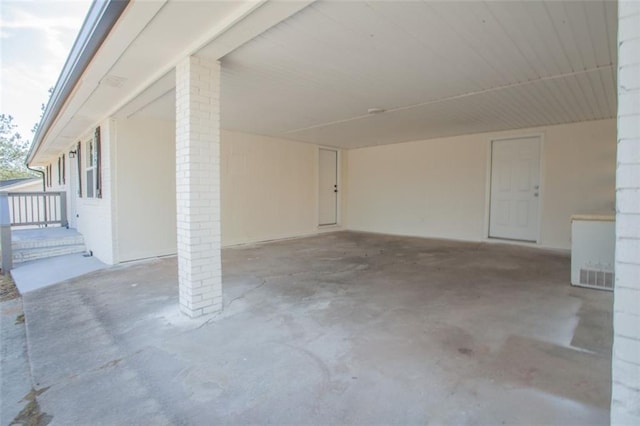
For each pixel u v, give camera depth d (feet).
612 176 18.21
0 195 17.10
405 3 7.35
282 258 18.17
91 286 13.28
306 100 14.92
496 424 5.16
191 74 9.47
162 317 9.84
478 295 11.49
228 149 21.97
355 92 13.80
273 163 24.81
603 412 5.37
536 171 20.84
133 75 11.41
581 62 10.72
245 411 5.58
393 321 9.28
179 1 7.00
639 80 3.26
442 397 5.84
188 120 9.53
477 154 23.11
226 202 21.97
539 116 17.78
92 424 5.38
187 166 9.61
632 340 3.37
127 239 17.54
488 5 7.46
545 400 5.70
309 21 8.10
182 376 6.69
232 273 14.88
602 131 18.42
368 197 29.68
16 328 9.80
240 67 11.02
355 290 12.25
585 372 6.57
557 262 16.55
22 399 6.10
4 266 16.80
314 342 8.05
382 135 23.82
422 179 25.99
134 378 6.66
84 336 8.65
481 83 12.69
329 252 19.89
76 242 21.52
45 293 12.59
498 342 7.92
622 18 3.33
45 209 28.81
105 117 17.01
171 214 19.16
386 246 21.86
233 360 7.27
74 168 25.86
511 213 21.97
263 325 9.12
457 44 9.43
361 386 6.21
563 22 8.21
